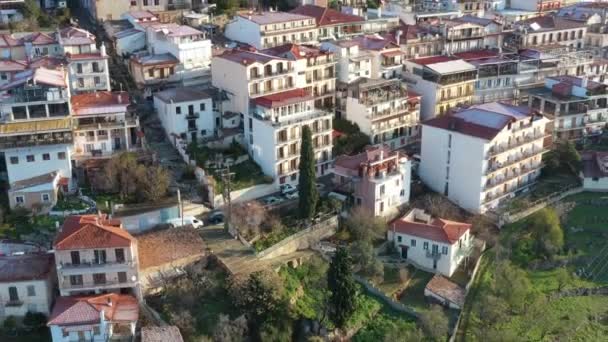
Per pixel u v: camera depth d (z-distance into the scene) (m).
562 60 192.12
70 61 150.88
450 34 195.62
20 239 116.94
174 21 199.12
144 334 98.25
